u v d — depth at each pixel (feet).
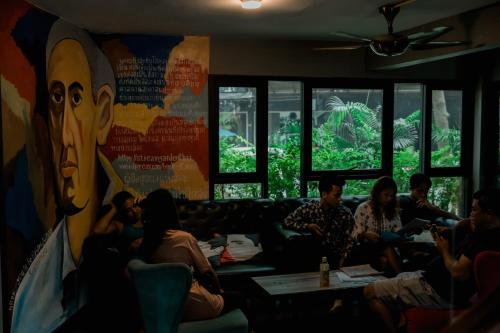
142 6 13.01
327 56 19.11
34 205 12.25
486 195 9.82
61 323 13.92
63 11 13.38
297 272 14.98
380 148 20.01
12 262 11.09
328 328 13.84
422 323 9.91
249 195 18.94
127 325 14.03
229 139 18.52
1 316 10.62
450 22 14.73
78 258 15.24
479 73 20.27
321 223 15.56
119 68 17.42
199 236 16.56
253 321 14.24
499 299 1.65
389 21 13.24
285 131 19.13
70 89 14.78
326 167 19.49
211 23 15.48
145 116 17.69
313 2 12.71
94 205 16.83
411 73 19.93
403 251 14.96
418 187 17.26
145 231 10.63
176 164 18.03
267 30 16.69
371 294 11.91
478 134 20.45
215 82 18.21
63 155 14.17
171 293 9.41
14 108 11.27
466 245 10.44
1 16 10.73
